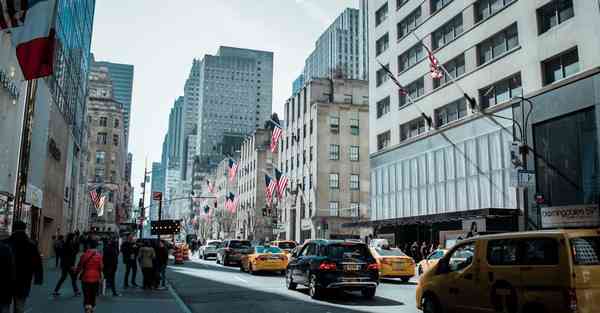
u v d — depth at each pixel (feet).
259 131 293.02
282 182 172.86
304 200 203.51
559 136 86.28
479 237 31.58
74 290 47.91
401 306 44.21
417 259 114.73
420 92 132.05
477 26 110.63
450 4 120.98
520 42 97.55
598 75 79.36
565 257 25.73
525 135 92.63
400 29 144.87
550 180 87.15
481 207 102.89
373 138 153.38
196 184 566.36
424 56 130.82
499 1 105.50
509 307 28.09
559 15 90.27
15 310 28.27
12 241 28.66
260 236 268.00
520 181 82.28
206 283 66.33
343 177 194.70
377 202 146.41
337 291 56.49
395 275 72.95
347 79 210.59
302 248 57.52
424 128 128.26
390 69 147.54
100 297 47.55
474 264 30.96
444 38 123.95
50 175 114.83
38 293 49.44
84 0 154.51
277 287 61.52
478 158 104.83
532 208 89.66
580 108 81.97
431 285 34.22
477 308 30.19
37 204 98.22
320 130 195.31
